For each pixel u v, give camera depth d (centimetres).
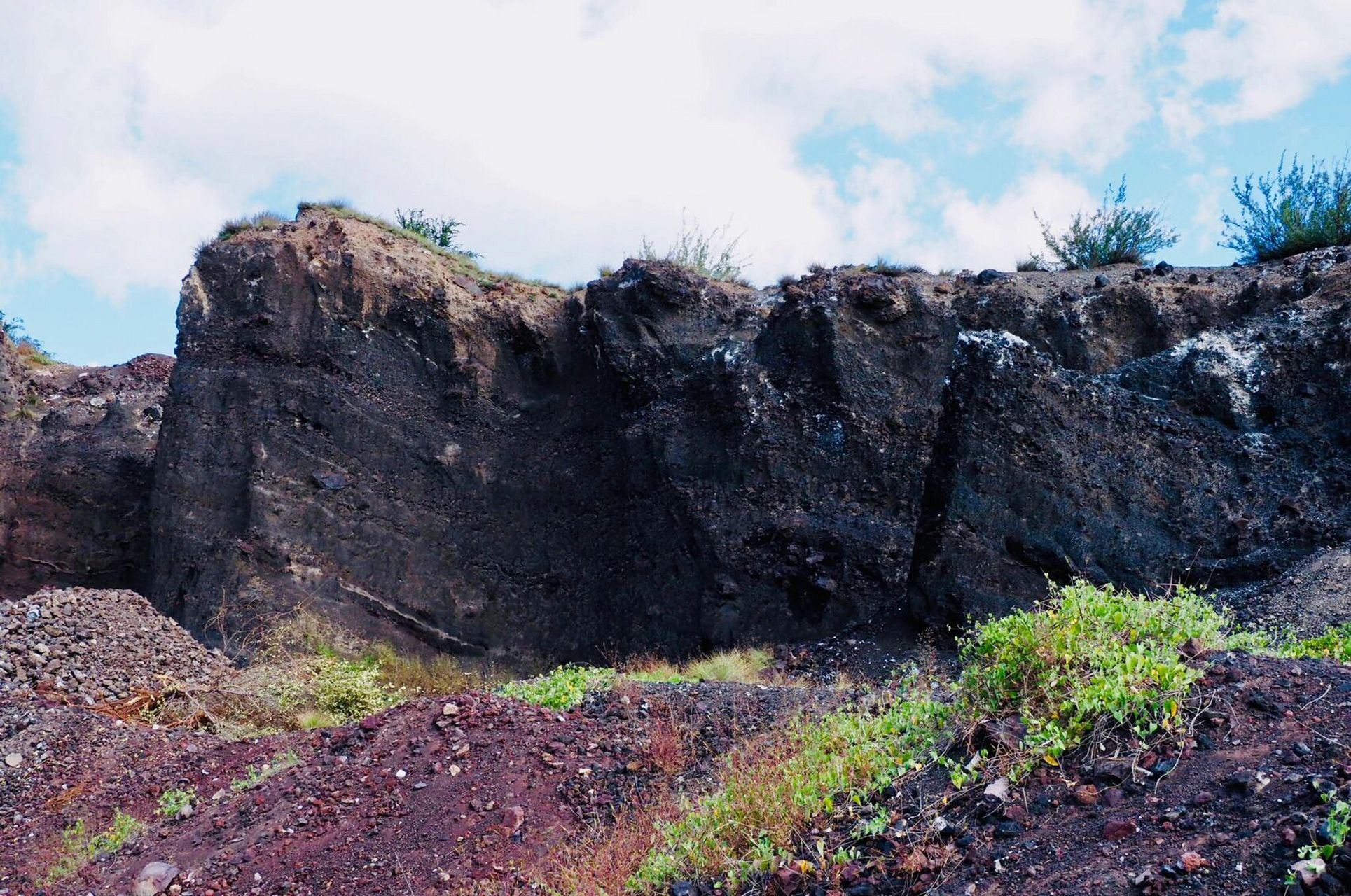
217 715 1097
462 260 2142
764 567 1566
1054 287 1809
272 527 1720
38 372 2352
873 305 1672
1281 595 1147
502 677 1647
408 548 1777
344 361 1877
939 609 1394
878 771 528
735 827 523
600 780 705
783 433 1642
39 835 816
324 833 702
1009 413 1473
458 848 650
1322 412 1441
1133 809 426
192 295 1906
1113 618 538
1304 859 360
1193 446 1458
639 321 1856
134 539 2045
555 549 1775
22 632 1104
